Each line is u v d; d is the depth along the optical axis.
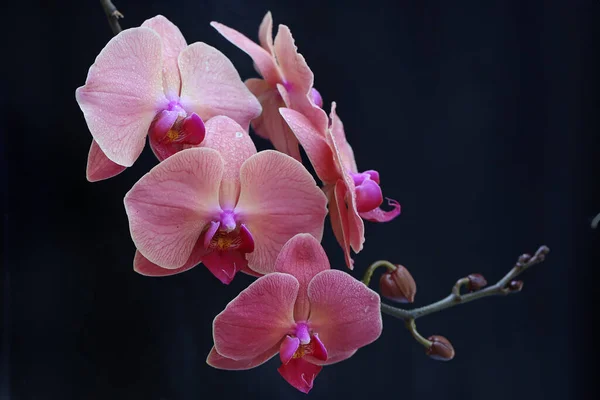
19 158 1.20
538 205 1.37
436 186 1.35
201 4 1.20
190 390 1.28
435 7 1.28
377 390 1.37
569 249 1.38
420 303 1.38
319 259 0.91
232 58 1.23
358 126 1.31
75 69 1.19
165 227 0.90
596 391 1.40
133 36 0.90
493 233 1.37
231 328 0.90
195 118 0.91
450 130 1.33
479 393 1.41
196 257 0.92
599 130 1.34
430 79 1.31
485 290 0.99
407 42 1.28
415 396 1.38
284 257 0.91
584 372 1.41
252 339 0.91
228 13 1.21
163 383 1.27
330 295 0.91
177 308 1.28
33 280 1.23
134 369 1.26
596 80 1.33
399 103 1.31
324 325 0.92
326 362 0.93
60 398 1.23
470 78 1.32
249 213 0.92
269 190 0.92
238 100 0.94
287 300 0.91
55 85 1.19
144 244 0.90
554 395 1.42
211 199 0.91
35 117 1.19
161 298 1.27
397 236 1.35
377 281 1.36
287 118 0.93
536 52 1.32
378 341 1.37
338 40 1.26
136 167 1.24
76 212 1.23
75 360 1.24
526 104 1.34
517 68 1.33
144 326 1.27
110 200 1.24
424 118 1.32
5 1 1.17
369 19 1.26
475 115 1.33
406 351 1.38
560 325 1.41
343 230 0.94
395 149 1.33
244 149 0.92
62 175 1.22
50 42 1.19
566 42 1.32
